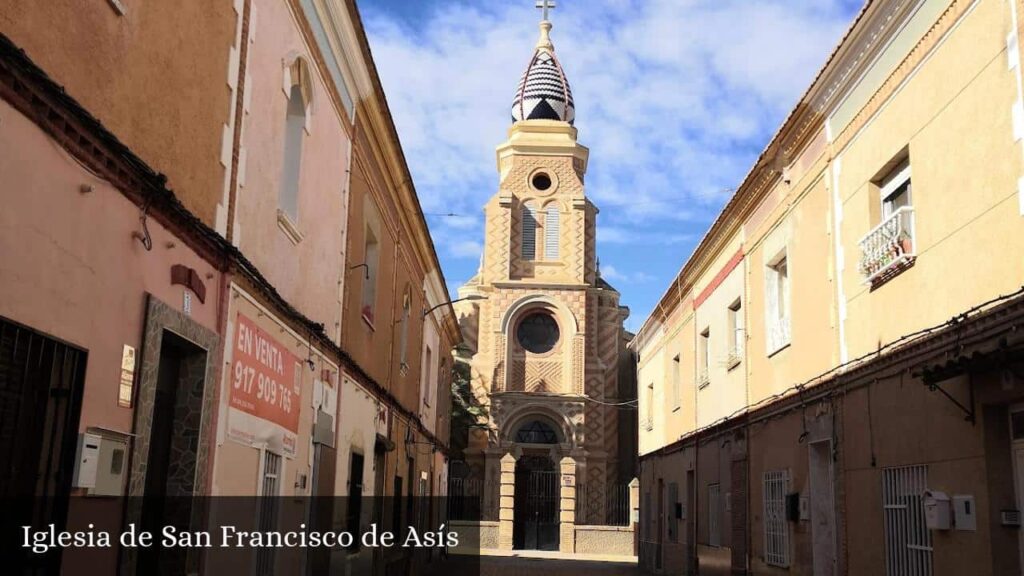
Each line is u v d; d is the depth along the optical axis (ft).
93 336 18.16
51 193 16.40
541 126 145.28
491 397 133.90
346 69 39.19
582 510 130.31
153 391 20.77
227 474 25.90
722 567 60.03
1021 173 26.58
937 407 30.73
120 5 18.65
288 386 32.14
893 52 35.12
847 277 39.37
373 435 50.01
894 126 35.17
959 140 30.27
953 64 30.81
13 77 14.76
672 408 82.17
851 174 39.17
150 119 20.42
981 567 27.61
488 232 142.00
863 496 36.78
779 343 49.06
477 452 134.31
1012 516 26.94
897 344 34.09
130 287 19.69
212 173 24.32
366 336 47.57
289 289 32.19
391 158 50.39
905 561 32.94
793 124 45.09
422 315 73.82
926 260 32.32
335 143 38.65
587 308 140.56
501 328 137.08
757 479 52.44
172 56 21.44
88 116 16.94
